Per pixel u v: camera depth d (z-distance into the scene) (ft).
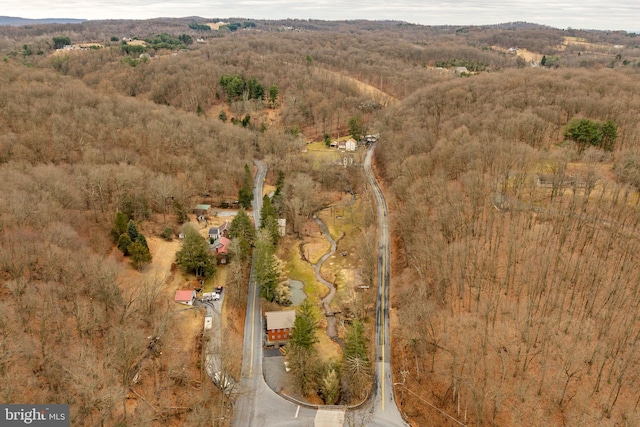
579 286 313.73
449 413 263.29
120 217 377.30
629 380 249.55
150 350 290.15
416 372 292.20
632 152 431.02
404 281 374.63
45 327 253.03
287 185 520.01
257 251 365.81
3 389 209.97
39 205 331.57
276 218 450.71
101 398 216.13
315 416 260.21
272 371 295.28
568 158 426.92
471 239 368.89
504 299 317.83
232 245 370.94
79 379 218.79
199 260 365.61
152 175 465.47
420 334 301.43
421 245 363.35
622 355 262.67
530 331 286.87
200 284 369.91
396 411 268.00
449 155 483.10
